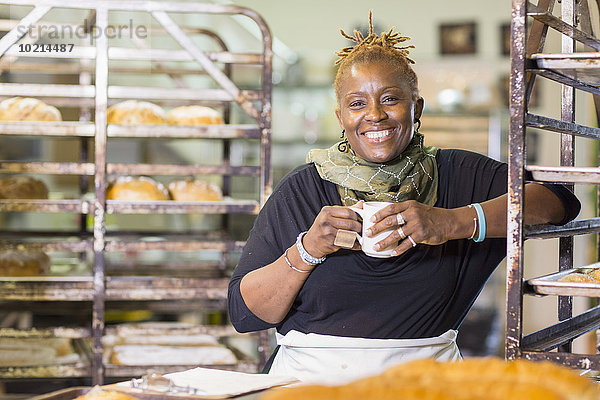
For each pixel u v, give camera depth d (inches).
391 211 60.3
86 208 114.4
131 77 187.3
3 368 110.5
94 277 113.9
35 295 112.4
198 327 117.5
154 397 51.5
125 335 115.6
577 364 54.0
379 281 69.2
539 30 61.1
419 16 241.3
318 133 219.1
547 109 212.7
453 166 75.5
